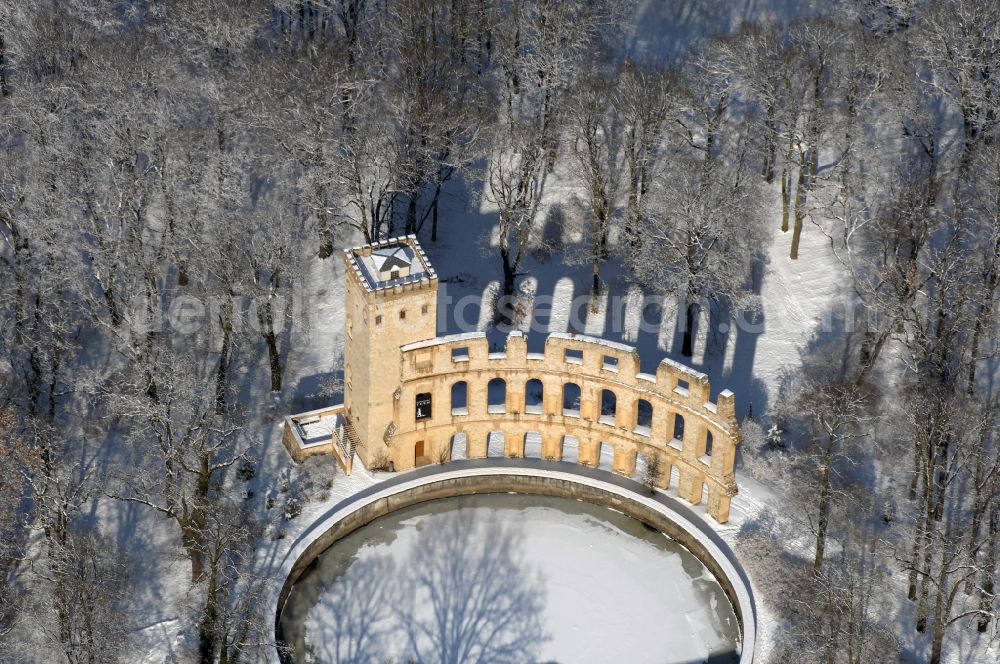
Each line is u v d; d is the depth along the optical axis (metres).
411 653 167.50
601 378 178.50
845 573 170.88
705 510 179.38
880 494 179.50
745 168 198.88
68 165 188.88
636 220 196.38
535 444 188.88
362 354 176.62
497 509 184.38
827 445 179.88
